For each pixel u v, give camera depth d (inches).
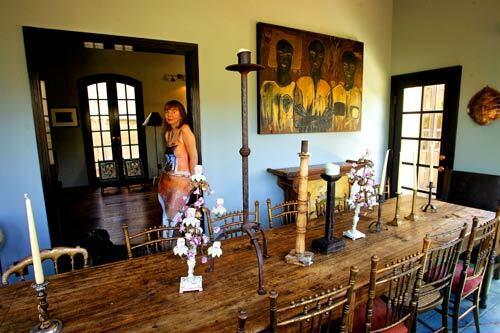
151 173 257.9
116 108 242.2
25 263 57.3
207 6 106.0
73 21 87.4
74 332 40.1
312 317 40.3
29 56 83.8
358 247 66.9
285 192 128.2
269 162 127.5
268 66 119.3
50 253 59.2
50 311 44.8
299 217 58.9
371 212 92.8
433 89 141.3
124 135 248.7
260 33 116.2
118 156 245.9
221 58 110.7
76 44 91.7
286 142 130.7
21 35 82.5
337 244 64.9
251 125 121.0
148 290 50.4
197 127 108.7
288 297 47.9
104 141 242.4
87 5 88.4
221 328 40.8
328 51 135.2
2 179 84.6
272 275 54.9
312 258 60.5
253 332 40.1
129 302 47.0
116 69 237.8
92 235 110.0
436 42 137.8
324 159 143.5
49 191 90.7
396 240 70.9
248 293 49.2
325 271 56.2
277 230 77.9
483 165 123.9
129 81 242.7
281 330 44.0
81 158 234.5
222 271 56.5
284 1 122.3
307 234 74.9
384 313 58.6
